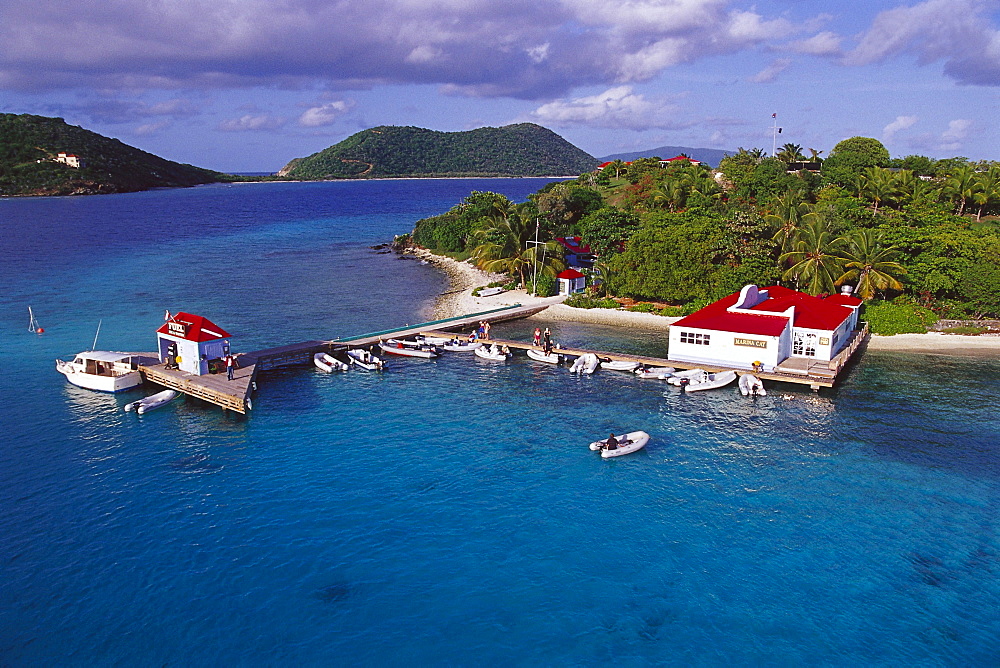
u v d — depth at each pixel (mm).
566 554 35969
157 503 40750
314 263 135875
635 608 31766
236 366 62625
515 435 51312
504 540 37188
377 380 64688
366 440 50344
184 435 51156
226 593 32500
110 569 34188
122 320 86312
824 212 100188
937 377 63750
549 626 30516
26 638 29359
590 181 185875
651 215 115750
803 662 28500
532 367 68875
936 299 82688
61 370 63844
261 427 52781
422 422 53875
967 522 39031
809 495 42125
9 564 34469
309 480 43875
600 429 52406
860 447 48812
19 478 43781
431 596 32469
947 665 28328
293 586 33062
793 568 34875
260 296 102875
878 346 74125
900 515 39844
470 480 44000
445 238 145125
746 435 51094
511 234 105688
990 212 128000
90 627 30094
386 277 120375
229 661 28219
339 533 37688
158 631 29891
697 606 31953
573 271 103938
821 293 80250
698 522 39094
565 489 42844
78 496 41531
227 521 38781
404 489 42750
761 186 140250
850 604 32125
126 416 54906
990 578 34000
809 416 54594
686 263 87000
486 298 99062
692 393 60344
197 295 102938
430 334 78125
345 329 83000
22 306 93750
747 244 87625
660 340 77938
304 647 29047
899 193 128250
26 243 162625
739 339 64188
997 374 64562
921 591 33062
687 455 47750
